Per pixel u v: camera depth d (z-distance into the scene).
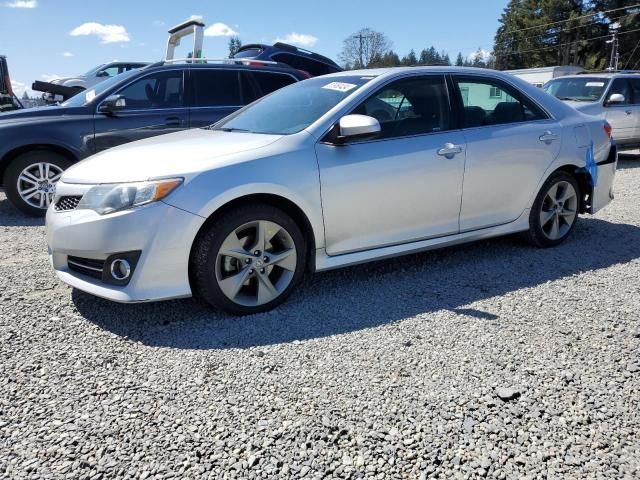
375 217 3.85
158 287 3.19
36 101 16.95
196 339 3.14
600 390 2.60
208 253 3.27
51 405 2.48
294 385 2.65
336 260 3.77
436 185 4.07
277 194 3.42
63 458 2.13
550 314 3.46
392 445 2.22
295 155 3.52
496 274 4.23
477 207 4.37
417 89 4.16
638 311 3.49
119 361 2.89
